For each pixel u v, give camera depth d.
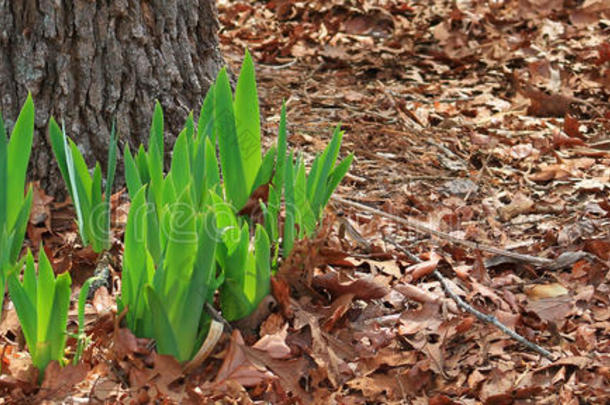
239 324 1.87
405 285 1.96
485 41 3.04
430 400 1.77
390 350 1.85
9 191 1.75
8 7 2.09
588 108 2.69
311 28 3.15
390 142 2.51
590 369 1.83
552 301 1.96
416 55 3.00
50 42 2.11
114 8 2.13
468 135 2.56
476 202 2.29
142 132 2.20
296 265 1.90
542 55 2.96
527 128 2.59
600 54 2.84
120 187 2.19
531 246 2.12
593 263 2.04
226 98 1.91
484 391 1.80
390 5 3.23
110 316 1.83
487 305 1.97
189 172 1.79
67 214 2.14
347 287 1.92
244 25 3.26
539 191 2.33
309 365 1.83
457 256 2.09
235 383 1.76
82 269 1.99
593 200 2.27
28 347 1.78
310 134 2.52
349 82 2.85
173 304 1.74
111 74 2.15
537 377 1.82
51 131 1.90
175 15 2.21
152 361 1.76
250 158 1.97
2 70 2.11
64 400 1.74
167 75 2.21
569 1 3.25
